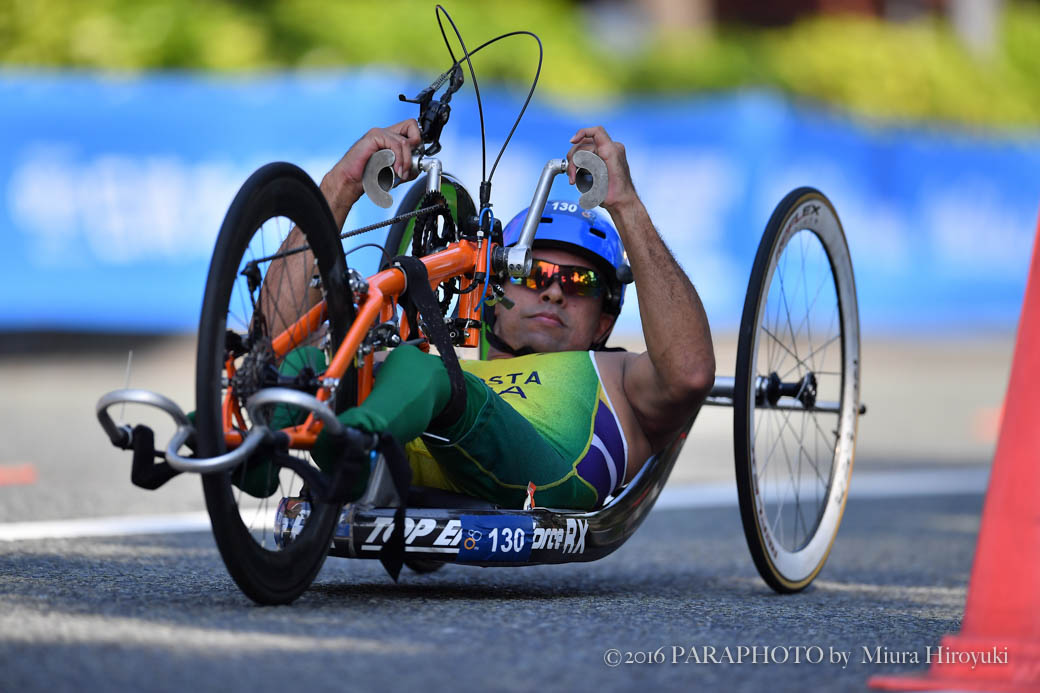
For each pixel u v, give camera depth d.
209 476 8.84
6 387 36.16
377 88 41.22
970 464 28.47
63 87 40.25
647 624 10.17
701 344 12.13
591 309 13.64
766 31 77.50
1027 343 8.76
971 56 76.69
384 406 9.60
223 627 8.86
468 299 11.98
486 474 11.27
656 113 46.19
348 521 10.61
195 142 41.25
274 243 9.94
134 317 41.19
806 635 10.03
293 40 54.34
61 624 8.72
